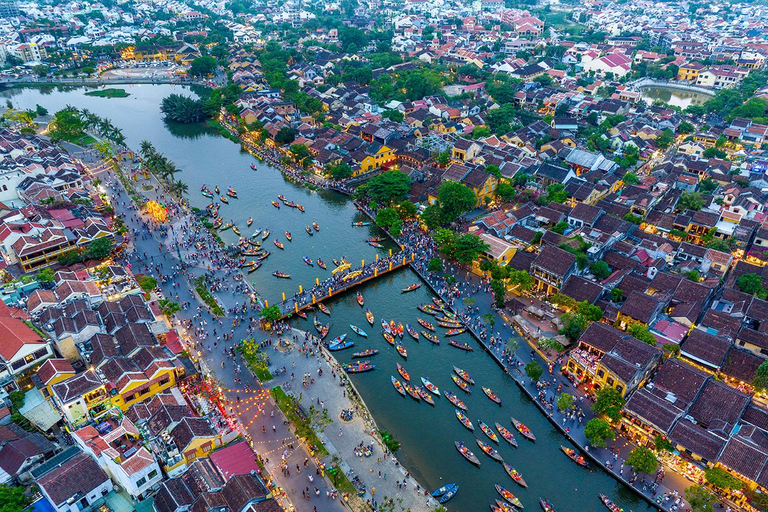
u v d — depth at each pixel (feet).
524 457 358.64
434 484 340.18
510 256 543.39
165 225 624.59
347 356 444.55
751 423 355.77
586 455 356.79
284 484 323.37
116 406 354.74
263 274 548.72
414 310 504.02
